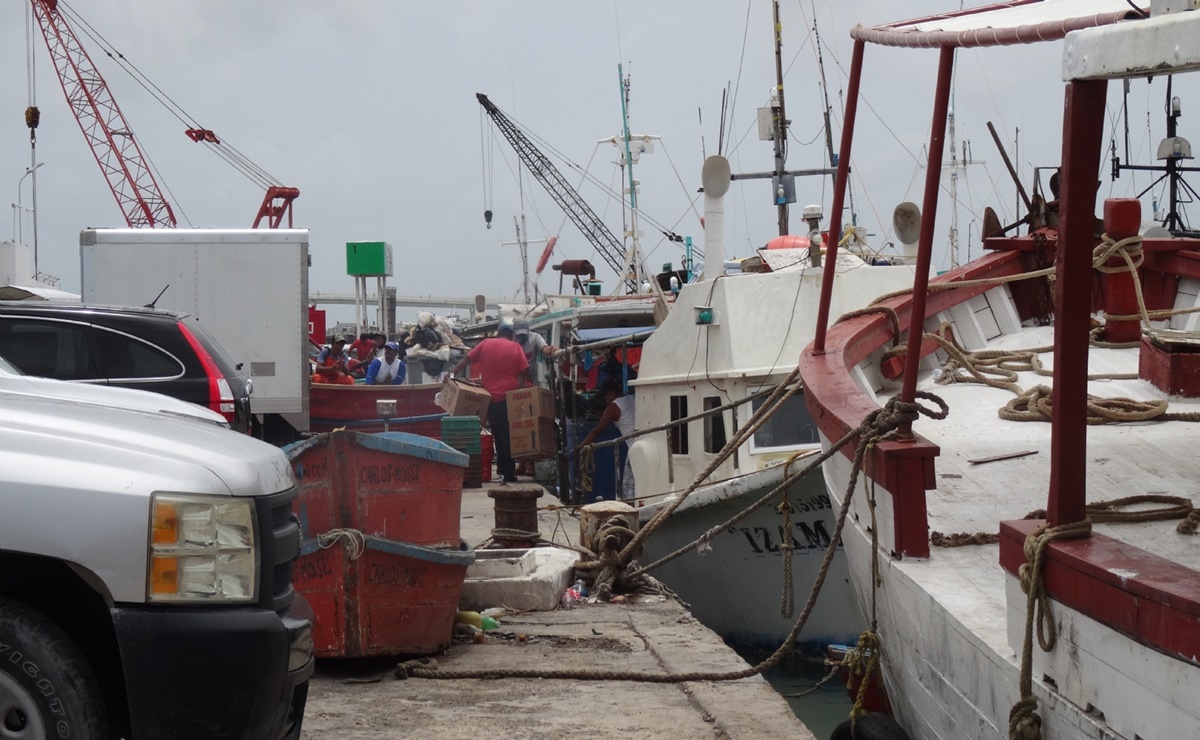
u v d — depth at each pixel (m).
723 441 11.83
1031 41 3.92
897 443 5.64
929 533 5.86
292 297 15.34
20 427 4.11
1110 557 3.46
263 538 4.21
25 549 3.91
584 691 7.11
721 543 11.47
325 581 7.21
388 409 17.47
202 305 15.27
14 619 3.96
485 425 21.77
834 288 11.83
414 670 7.40
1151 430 7.44
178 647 3.94
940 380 9.17
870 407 6.52
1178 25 3.08
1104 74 3.30
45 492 3.95
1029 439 7.57
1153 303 9.77
